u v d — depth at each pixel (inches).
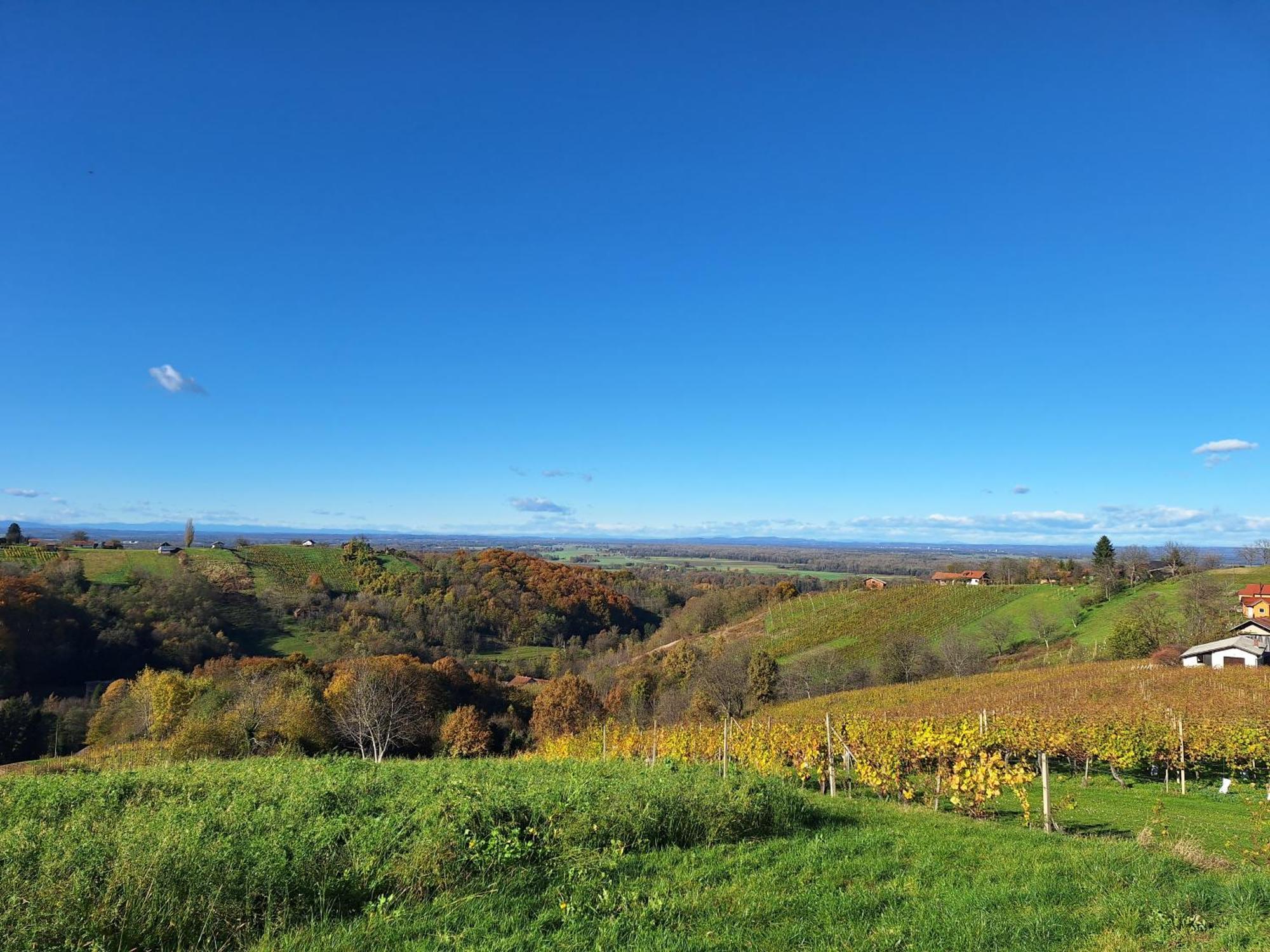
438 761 776.3
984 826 455.5
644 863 329.4
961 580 4264.3
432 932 241.9
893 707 1680.6
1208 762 899.4
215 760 757.9
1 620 1966.0
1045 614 3029.0
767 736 890.7
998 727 1014.4
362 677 1811.0
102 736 1691.7
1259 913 267.9
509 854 302.8
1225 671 1614.2
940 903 280.1
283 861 265.6
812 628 3412.9
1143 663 1939.0
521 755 1280.8
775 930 251.0
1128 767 848.3
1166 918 264.2
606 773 557.0
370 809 372.2
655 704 2500.0
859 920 263.9
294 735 1611.7
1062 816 596.1
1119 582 3282.5
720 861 336.8
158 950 225.5
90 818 345.4
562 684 2194.9
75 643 2192.4
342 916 256.8
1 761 1592.0
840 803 529.3
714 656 2871.6
